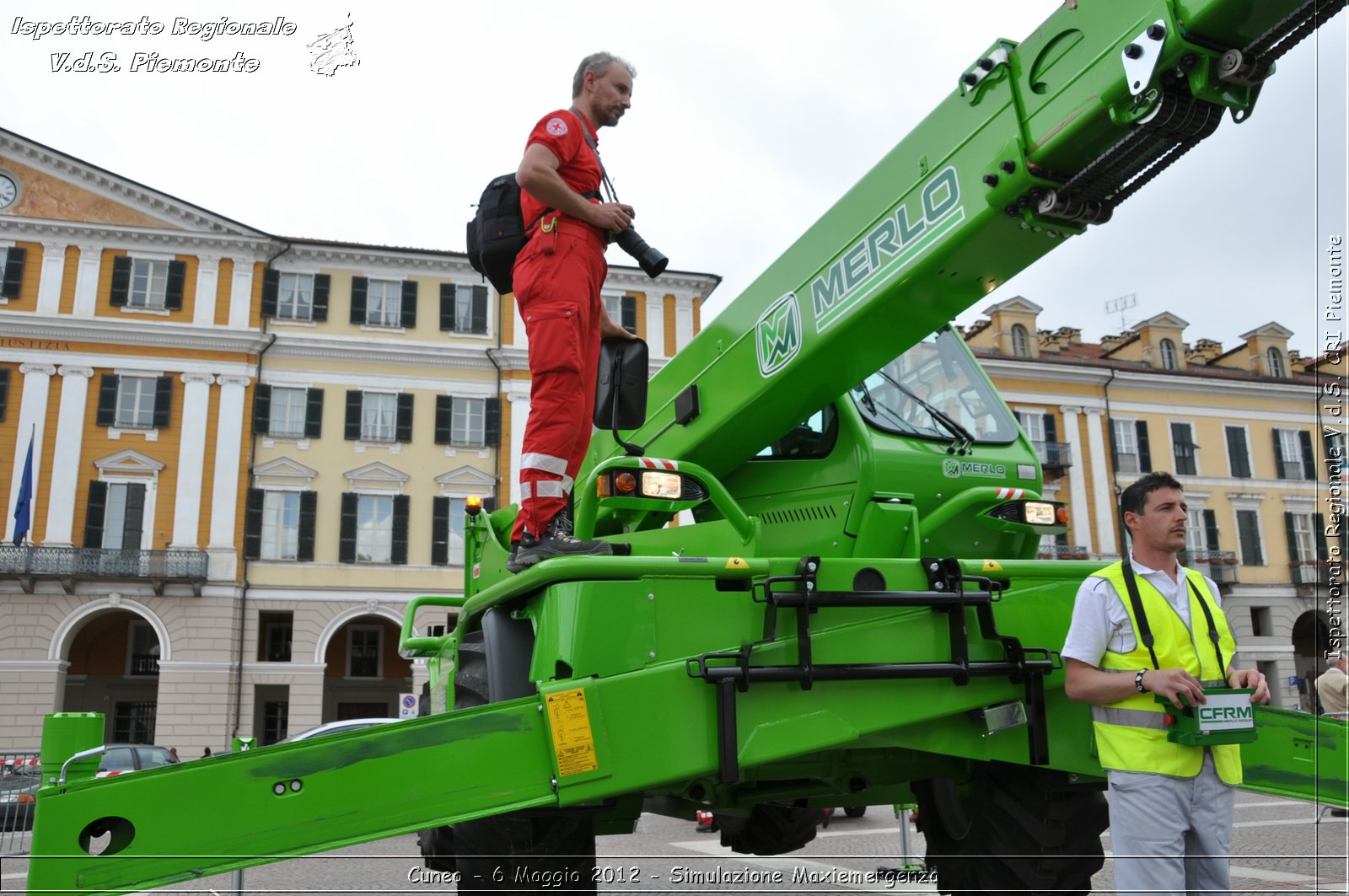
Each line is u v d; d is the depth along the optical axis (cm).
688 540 439
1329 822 889
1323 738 380
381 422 3484
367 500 3422
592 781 290
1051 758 366
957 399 492
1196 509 4141
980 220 336
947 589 352
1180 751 316
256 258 3469
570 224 365
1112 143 308
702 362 471
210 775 261
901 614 347
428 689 640
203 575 3183
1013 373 4072
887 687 339
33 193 3341
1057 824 396
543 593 323
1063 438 4072
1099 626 333
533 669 318
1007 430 495
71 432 3219
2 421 3189
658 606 316
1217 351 4672
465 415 3553
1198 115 283
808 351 406
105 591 3158
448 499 3469
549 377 354
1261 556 4147
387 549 3400
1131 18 290
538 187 352
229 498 3288
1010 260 355
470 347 3562
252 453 3347
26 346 3234
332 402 3456
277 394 3425
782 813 591
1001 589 366
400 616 3356
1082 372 4109
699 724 308
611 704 298
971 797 434
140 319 3331
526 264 367
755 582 332
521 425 3541
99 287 3328
